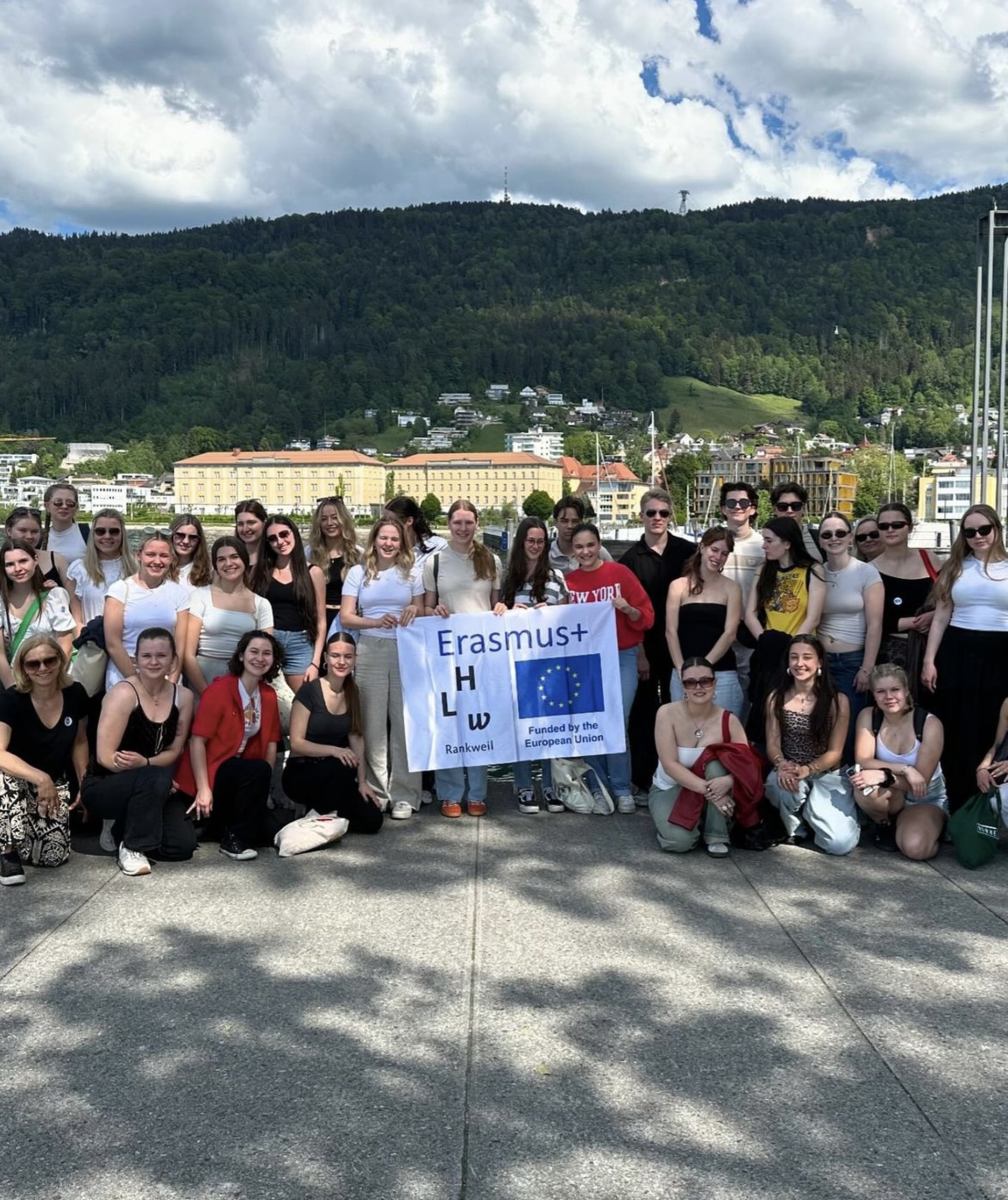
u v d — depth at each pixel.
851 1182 3.12
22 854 5.99
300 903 5.45
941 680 6.82
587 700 7.33
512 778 8.47
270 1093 3.59
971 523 6.67
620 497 177.00
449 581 7.49
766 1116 3.46
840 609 7.27
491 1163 3.20
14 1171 3.16
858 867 6.12
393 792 7.33
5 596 6.80
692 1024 4.10
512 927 5.11
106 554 7.72
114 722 6.13
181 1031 4.03
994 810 6.02
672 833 6.31
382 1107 3.51
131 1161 3.21
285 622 7.77
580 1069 3.76
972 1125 3.42
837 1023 4.11
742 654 7.84
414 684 7.21
